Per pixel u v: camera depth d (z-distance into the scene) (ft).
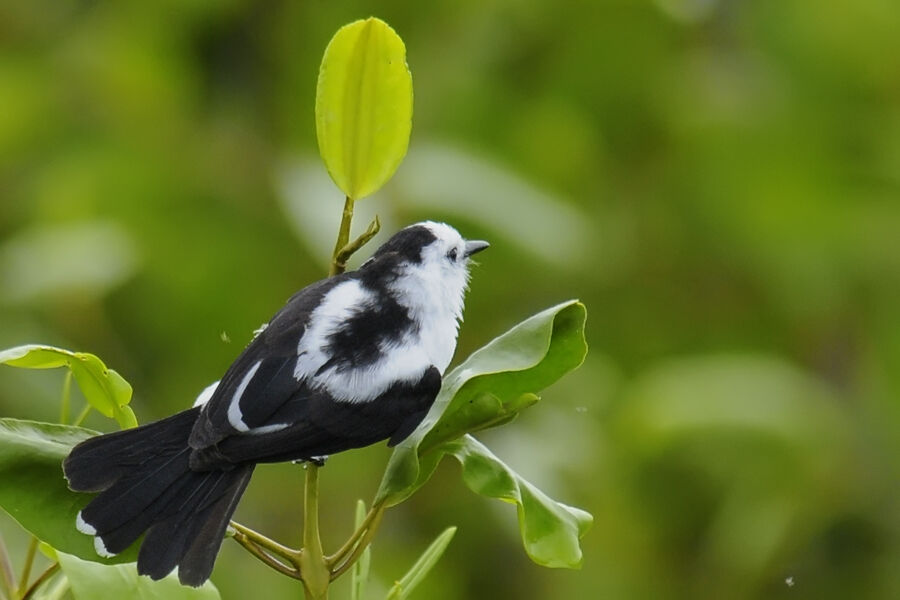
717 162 45.50
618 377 41.34
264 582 37.96
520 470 37.88
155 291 41.42
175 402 40.78
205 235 41.37
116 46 43.65
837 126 46.75
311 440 21.57
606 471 38.73
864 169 46.44
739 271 45.16
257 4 43.39
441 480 38.88
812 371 44.55
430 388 22.20
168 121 43.11
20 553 35.96
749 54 47.42
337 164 20.31
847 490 40.60
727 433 39.47
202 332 41.50
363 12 43.60
